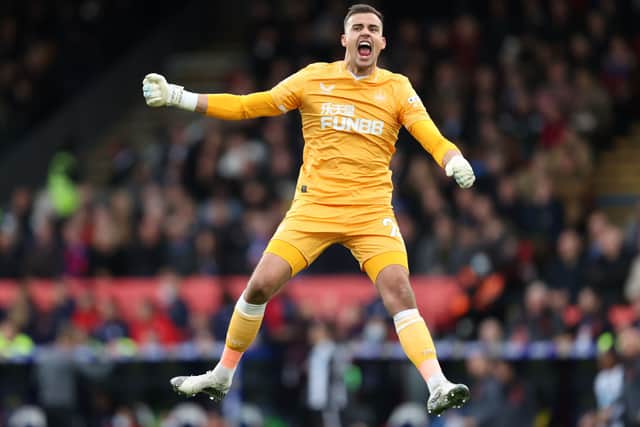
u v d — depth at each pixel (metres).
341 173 26.45
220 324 50.19
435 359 25.81
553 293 48.53
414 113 26.50
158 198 60.12
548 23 66.69
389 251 26.38
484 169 59.03
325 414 46.50
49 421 49.38
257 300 26.52
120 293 56.53
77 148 72.56
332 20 69.69
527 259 54.44
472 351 47.34
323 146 26.58
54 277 58.59
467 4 71.31
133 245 58.19
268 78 67.94
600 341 46.41
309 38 68.50
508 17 68.25
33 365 50.06
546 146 62.59
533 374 47.09
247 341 27.05
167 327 51.53
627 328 43.31
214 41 80.44
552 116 62.91
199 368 49.59
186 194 61.94
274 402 48.41
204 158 62.66
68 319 53.06
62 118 74.06
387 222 26.55
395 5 72.88
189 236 57.59
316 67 27.00
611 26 66.88
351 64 26.67
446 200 58.41
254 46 69.69
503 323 50.22
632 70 67.25
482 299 50.03
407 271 26.45
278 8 72.00
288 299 50.16
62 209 64.25
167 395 49.66
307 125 26.88
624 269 51.16
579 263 52.19
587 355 46.53
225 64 78.06
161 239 57.91
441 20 72.31
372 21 26.47
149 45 78.56
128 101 77.38
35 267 58.91
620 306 50.78
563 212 57.47
